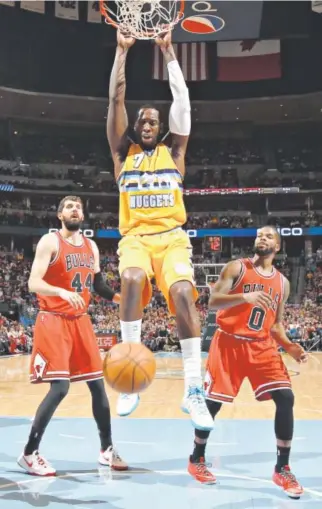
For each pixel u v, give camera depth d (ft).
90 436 21.13
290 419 14.06
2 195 102.37
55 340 15.64
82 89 100.17
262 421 24.29
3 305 82.38
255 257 14.90
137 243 12.55
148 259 12.42
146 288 12.55
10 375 44.45
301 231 99.45
